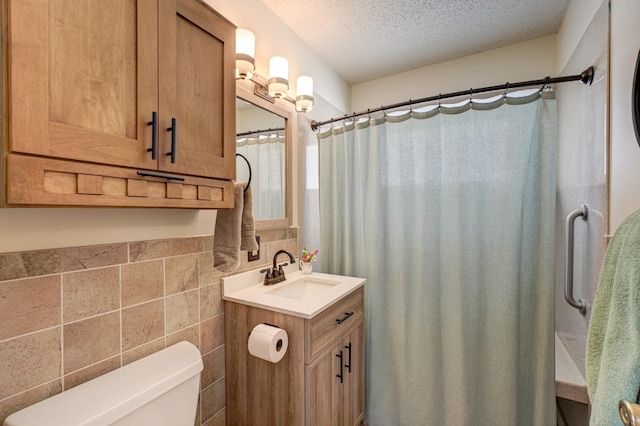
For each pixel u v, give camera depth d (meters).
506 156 1.44
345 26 1.76
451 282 1.55
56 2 0.61
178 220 1.17
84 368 0.88
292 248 1.82
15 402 0.75
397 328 1.70
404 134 1.69
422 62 2.20
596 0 1.21
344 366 1.44
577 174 1.42
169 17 0.82
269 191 1.64
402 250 1.69
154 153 0.78
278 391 1.20
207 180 0.96
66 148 0.62
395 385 1.70
